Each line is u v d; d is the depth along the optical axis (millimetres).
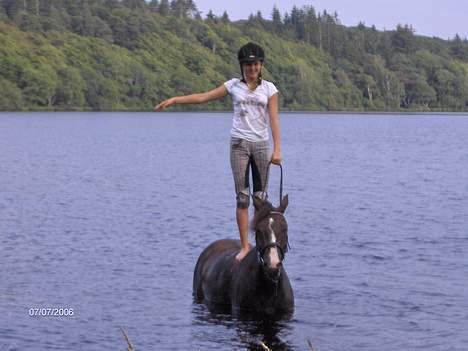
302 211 23672
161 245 17438
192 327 10750
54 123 109375
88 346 9945
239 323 10930
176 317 11250
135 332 10547
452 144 72250
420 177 36719
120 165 43062
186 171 39125
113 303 12094
